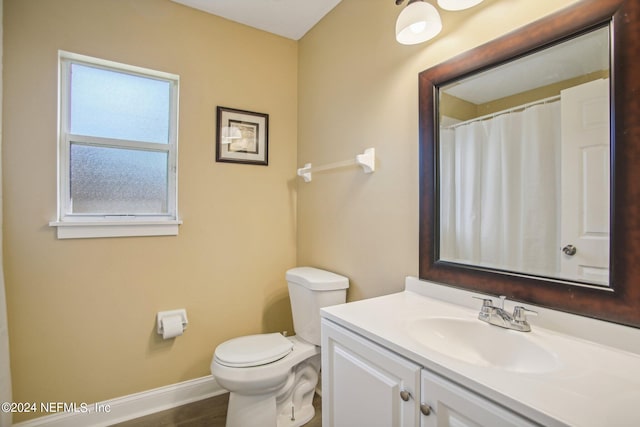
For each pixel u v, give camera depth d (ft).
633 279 2.60
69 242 5.36
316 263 6.93
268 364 5.04
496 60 3.57
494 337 3.20
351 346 3.43
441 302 4.11
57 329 5.27
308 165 6.88
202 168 6.56
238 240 6.97
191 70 6.44
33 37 5.10
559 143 3.10
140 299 5.93
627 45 2.62
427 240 4.36
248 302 7.07
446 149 4.17
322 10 6.55
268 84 7.38
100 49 5.59
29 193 5.08
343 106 6.14
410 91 4.71
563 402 1.96
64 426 5.25
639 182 2.56
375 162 5.35
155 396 6.01
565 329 3.00
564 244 3.07
